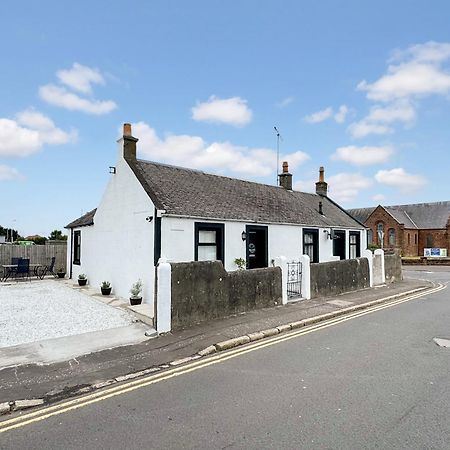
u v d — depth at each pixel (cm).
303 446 376
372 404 470
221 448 377
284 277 1172
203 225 1289
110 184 1469
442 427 410
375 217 5688
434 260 3691
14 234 5719
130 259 1296
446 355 675
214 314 956
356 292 1441
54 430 423
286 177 2173
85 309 1090
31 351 705
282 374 586
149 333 816
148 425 430
